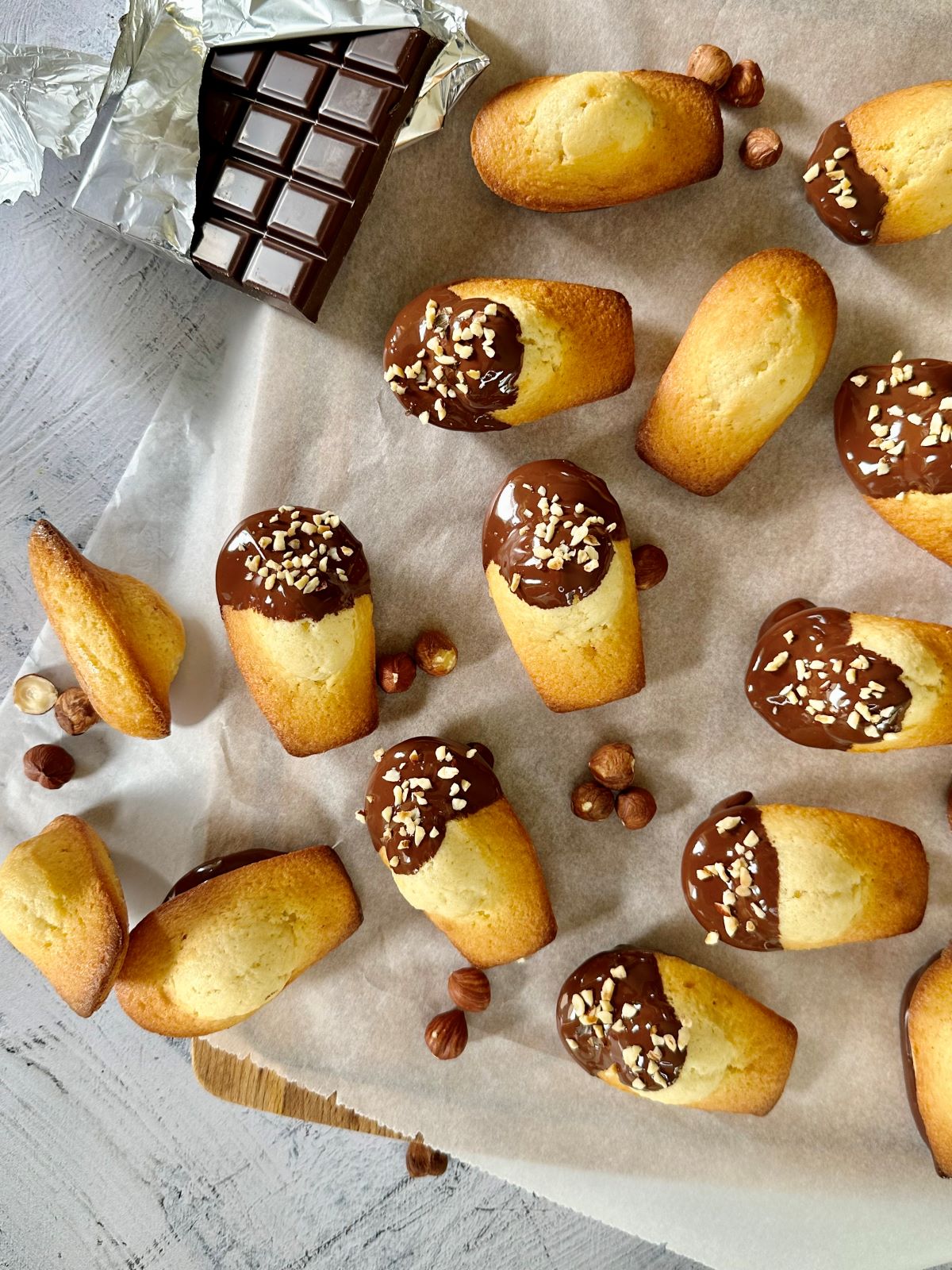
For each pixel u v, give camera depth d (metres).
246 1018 0.33
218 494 0.34
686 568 0.34
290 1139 0.37
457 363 0.30
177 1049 0.36
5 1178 0.37
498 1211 0.37
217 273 0.32
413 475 0.34
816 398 0.34
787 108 0.33
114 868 0.34
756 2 0.32
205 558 0.34
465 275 0.34
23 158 0.31
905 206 0.31
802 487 0.34
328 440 0.33
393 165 0.32
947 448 0.31
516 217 0.33
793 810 0.33
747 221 0.33
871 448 0.32
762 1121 0.35
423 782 0.32
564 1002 0.33
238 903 0.32
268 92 0.31
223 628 0.34
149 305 0.34
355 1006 0.35
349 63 0.30
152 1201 0.37
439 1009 0.35
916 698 0.31
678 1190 0.34
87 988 0.31
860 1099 0.34
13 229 0.34
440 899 0.31
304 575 0.31
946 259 0.33
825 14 0.32
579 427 0.34
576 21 0.32
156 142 0.31
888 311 0.33
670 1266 0.38
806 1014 0.35
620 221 0.33
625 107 0.30
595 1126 0.34
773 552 0.34
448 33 0.31
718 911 0.32
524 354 0.30
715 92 0.32
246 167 0.31
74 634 0.32
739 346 0.30
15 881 0.31
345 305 0.33
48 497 0.35
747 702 0.34
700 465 0.32
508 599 0.32
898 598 0.34
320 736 0.33
